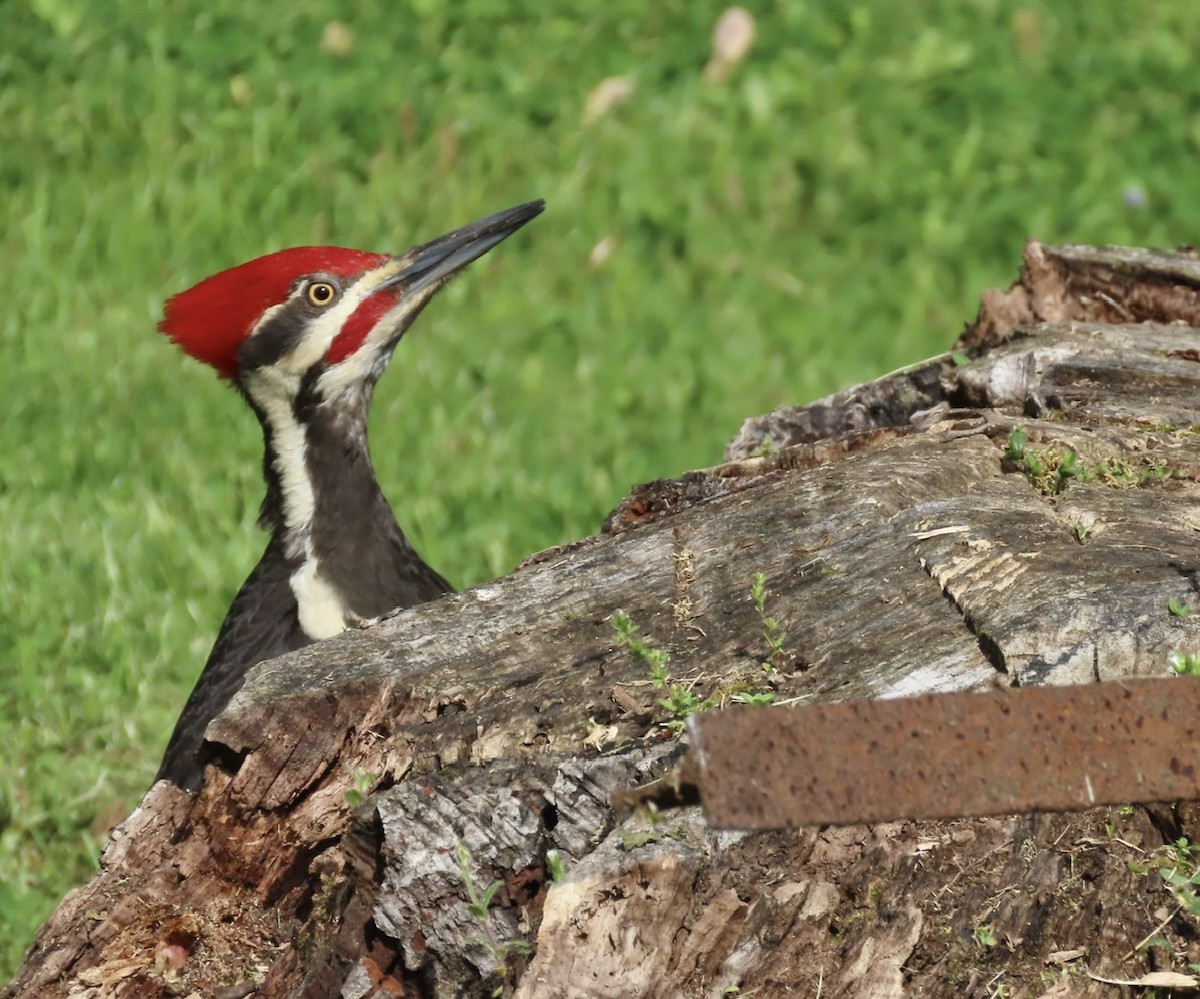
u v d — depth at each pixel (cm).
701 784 480
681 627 670
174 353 1694
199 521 1447
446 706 651
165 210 1902
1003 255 1855
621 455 1527
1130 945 579
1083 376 887
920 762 494
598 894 572
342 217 1909
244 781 659
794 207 1909
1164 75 2092
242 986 647
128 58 2120
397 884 610
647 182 1931
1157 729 509
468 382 1648
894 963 577
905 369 974
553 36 2142
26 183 1950
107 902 662
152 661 1291
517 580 726
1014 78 2073
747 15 2144
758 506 739
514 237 1869
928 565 664
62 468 1516
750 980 580
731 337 1719
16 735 1230
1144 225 1889
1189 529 680
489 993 602
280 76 2088
